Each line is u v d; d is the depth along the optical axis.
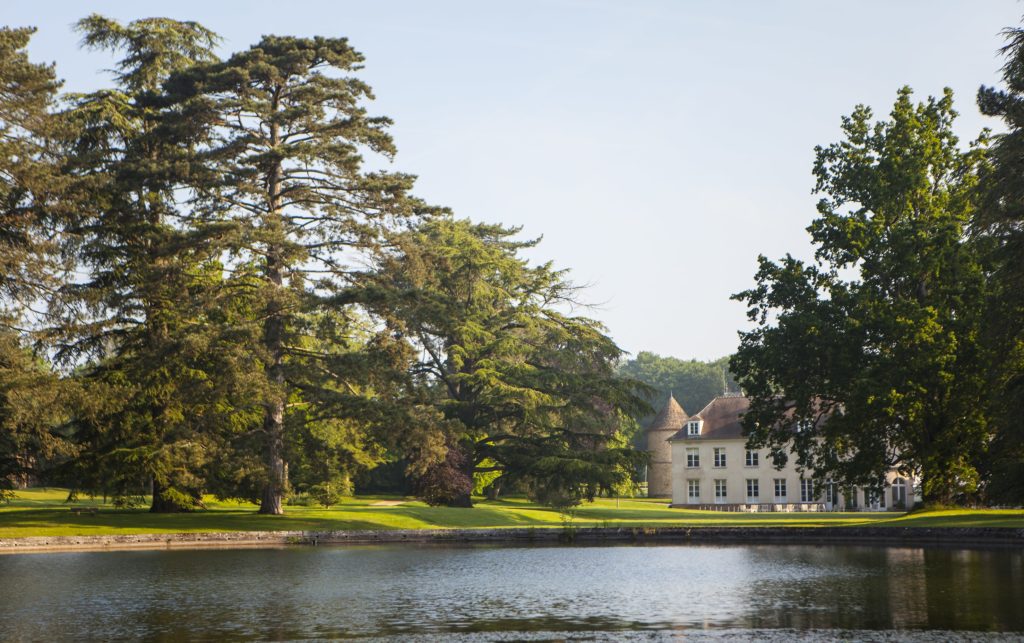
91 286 48.44
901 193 51.12
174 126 46.53
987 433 47.62
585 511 74.88
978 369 45.78
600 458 61.34
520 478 65.88
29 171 42.25
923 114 52.06
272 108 48.09
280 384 47.56
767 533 44.88
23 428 44.50
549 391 64.94
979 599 21.69
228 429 50.06
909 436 49.38
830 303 51.47
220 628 18.88
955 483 51.91
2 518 46.69
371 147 49.69
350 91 49.19
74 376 47.50
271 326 49.62
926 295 50.41
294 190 49.47
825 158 53.56
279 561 34.19
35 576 28.67
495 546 43.22
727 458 91.31
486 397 63.31
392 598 23.30
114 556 36.47
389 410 47.75
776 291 52.88
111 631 18.59
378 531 45.25
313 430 63.47
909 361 46.75
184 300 47.50
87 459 48.16
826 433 51.38
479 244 66.12
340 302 48.12
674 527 46.41
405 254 50.00
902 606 20.80
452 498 61.69
